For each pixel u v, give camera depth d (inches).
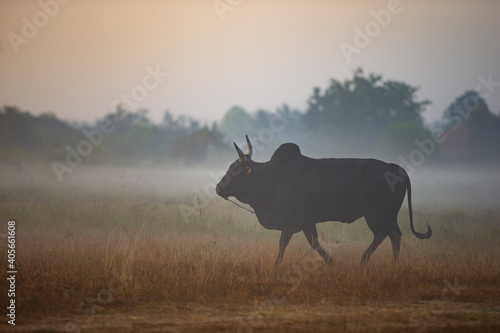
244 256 1133.7
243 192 1204.5
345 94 6766.7
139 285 923.4
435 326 732.0
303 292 908.6
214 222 1638.8
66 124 7500.0
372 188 1106.7
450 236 1441.9
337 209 1130.7
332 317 779.4
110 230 1519.4
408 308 836.6
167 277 977.5
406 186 1147.9
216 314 799.1
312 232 1148.5
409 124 4810.5
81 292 901.8
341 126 6545.3
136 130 6427.2
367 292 906.1
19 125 5487.2
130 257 1069.1
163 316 789.2
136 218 1690.5
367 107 6560.0
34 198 2230.6
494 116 5369.1
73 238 1369.3
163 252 1157.1
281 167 1163.3
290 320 761.0
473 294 911.0
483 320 768.3
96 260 1097.4
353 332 692.7
